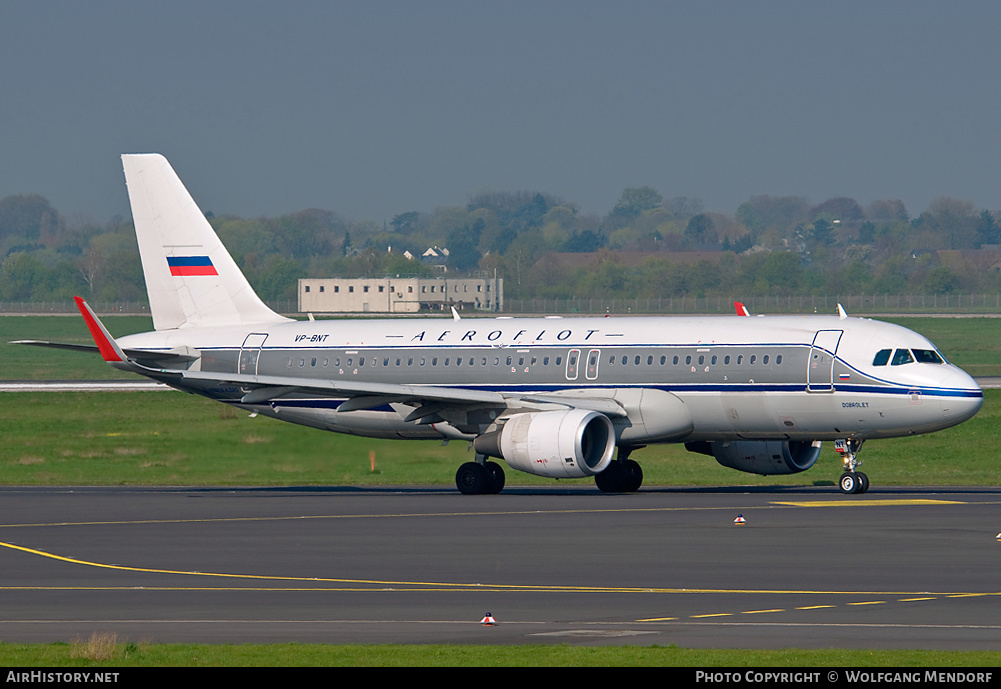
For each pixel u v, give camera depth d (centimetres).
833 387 15550
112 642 6738
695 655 6462
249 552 10881
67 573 9819
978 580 9144
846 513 13250
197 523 12962
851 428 15638
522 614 7956
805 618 7738
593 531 12000
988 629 7356
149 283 19425
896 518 12775
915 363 15350
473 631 7381
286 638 7200
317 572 9775
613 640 7075
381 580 9369
